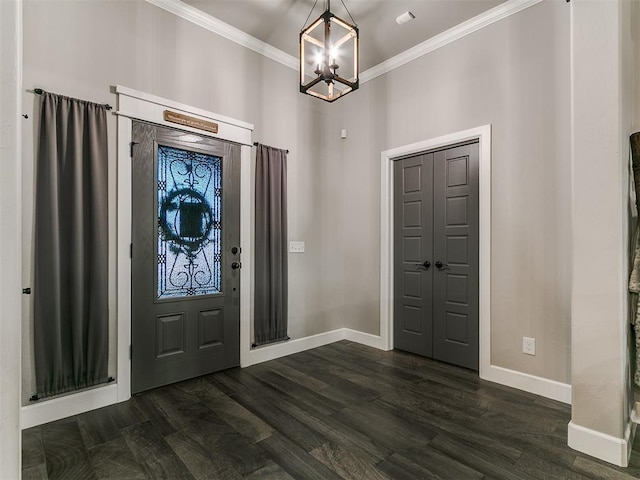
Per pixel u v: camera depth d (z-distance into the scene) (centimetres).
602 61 185
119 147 249
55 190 219
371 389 269
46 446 193
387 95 369
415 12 289
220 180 307
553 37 257
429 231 340
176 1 275
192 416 226
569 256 249
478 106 297
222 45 308
